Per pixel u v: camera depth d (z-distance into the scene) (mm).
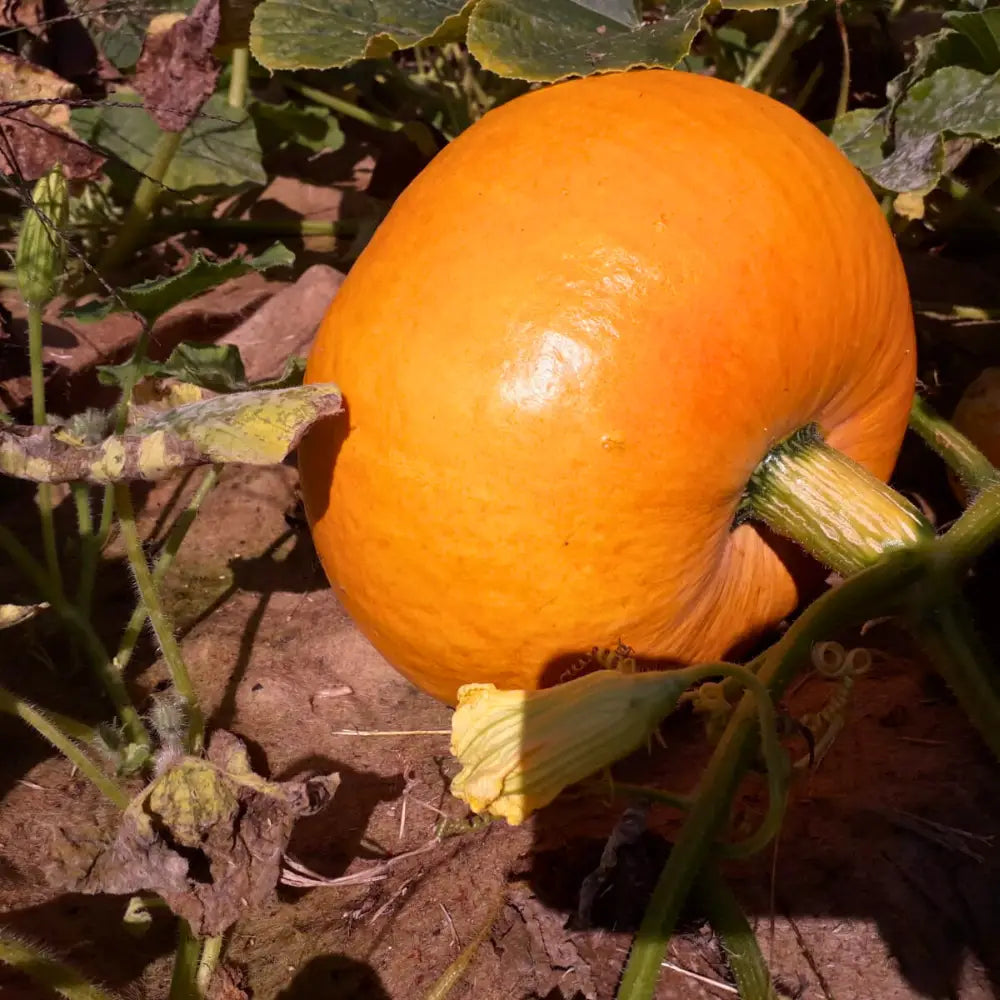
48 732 610
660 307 561
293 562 842
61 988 538
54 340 931
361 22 784
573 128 597
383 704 741
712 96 619
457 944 592
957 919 578
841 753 667
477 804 522
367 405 589
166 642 654
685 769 673
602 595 582
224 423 562
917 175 778
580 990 569
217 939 579
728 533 625
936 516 837
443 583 587
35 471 560
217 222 1091
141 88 924
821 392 611
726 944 542
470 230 580
